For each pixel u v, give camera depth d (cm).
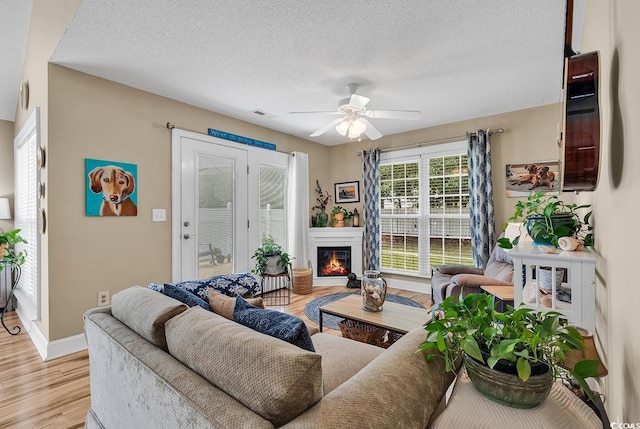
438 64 249
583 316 127
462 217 401
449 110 359
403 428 80
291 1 175
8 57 310
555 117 337
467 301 105
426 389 95
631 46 95
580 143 113
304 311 354
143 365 104
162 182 310
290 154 462
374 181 471
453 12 185
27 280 329
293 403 75
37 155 255
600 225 148
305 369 78
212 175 357
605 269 136
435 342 101
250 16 187
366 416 76
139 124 291
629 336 100
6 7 263
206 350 93
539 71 262
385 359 103
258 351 84
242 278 196
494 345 88
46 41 236
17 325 308
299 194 462
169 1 173
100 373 138
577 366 86
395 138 462
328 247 491
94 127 261
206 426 75
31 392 193
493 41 216
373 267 470
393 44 219
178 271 320
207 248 351
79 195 252
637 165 91
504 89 300
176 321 113
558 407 86
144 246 295
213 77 269
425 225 435
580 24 195
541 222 154
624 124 104
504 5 179
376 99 323
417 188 441
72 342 246
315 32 204
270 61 242
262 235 421
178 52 227
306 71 260
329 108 350
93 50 222
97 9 179
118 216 276
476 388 94
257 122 402
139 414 107
